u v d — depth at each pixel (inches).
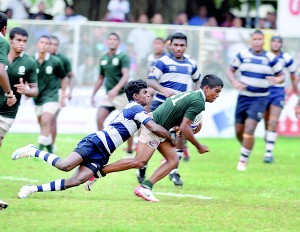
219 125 2504.9
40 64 1710.1
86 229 1004.6
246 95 1724.9
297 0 2469.2
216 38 2496.3
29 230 986.1
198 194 1348.4
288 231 1054.4
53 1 3083.2
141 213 1135.6
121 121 1208.8
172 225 1056.2
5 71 1131.9
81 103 2449.6
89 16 3063.5
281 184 1515.7
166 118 1239.5
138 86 1228.5
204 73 2503.7
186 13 3093.0
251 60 1712.6
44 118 1723.7
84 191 1320.1
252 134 1716.3
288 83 2529.5
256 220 1121.4
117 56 1817.2
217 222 1094.4
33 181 1425.9
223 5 3105.3
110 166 1216.2
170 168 1251.8
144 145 1237.7
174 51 1465.3
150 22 3053.6
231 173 1667.1
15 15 2785.4
